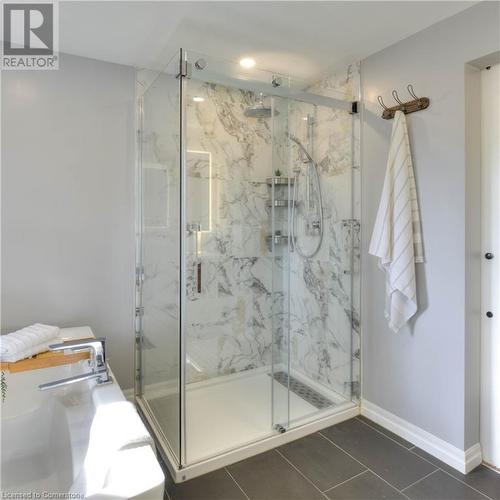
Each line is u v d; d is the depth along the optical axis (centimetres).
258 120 263
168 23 198
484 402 202
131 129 252
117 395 162
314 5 183
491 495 179
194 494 180
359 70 248
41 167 225
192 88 226
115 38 213
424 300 212
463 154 190
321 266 276
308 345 274
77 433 157
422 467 199
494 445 198
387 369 236
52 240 230
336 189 264
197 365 263
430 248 207
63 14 188
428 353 211
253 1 179
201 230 264
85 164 238
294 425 231
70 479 147
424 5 184
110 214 248
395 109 221
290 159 265
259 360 263
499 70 190
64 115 231
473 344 198
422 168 210
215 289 272
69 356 191
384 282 236
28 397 182
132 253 257
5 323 220
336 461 204
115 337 254
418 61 210
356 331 255
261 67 256
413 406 220
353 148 253
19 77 218
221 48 228
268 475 194
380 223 218
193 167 253
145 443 126
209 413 246
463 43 189
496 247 194
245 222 276
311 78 274
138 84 253
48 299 231
